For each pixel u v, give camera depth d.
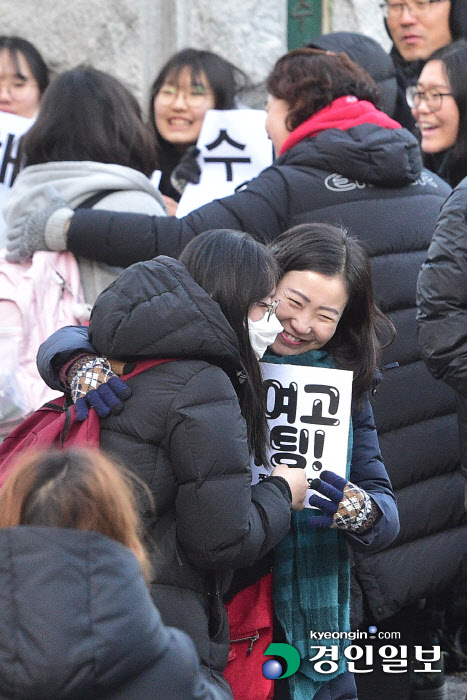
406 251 11.68
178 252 11.35
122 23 17.70
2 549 5.55
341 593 8.95
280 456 8.55
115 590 5.51
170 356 7.57
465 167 13.85
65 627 5.36
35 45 17.73
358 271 8.68
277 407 8.57
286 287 8.56
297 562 8.61
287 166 11.55
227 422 7.48
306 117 11.66
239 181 14.15
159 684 5.73
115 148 12.16
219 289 7.79
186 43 18.34
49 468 5.93
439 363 10.55
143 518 7.39
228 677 8.59
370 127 11.40
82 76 12.23
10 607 5.43
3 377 11.31
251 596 8.63
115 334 7.54
